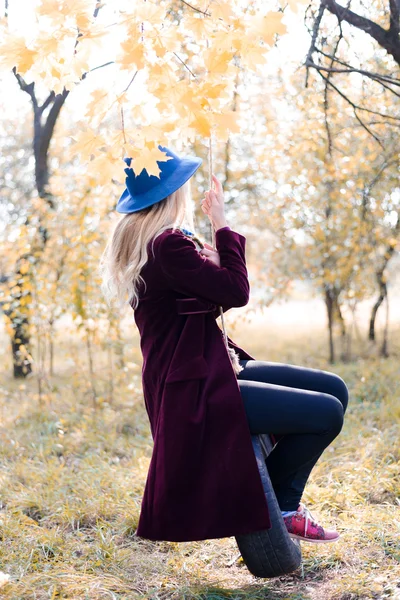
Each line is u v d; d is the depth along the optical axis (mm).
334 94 5688
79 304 5773
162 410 2131
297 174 6742
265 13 2213
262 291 9328
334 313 9203
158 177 2145
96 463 4109
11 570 2600
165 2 2654
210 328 2225
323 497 3178
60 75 2176
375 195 6582
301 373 2420
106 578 2486
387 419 4629
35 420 5504
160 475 2105
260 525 2039
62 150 7762
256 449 2186
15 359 8008
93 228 5941
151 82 2186
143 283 2227
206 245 2355
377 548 2600
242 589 2369
